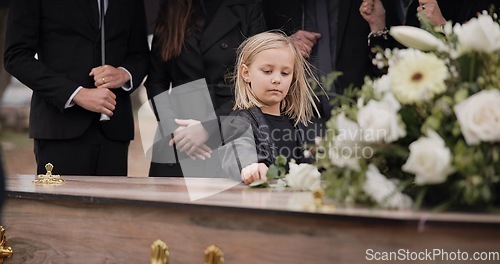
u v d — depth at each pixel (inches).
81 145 214.1
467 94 101.3
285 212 97.7
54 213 131.6
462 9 207.3
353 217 91.6
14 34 212.8
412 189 102.8
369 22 210.7
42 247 134.1
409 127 103.0
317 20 215.9
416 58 102.8
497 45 102.1
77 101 209.8
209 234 108.5
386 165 105.7
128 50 223.3
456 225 86.6
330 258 95.5
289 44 160.4
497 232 86.6
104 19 218.1
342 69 212.8
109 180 167.6
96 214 124.4
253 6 213.3
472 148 96.3
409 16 210.2
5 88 448.1
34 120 216.4
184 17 211.2
